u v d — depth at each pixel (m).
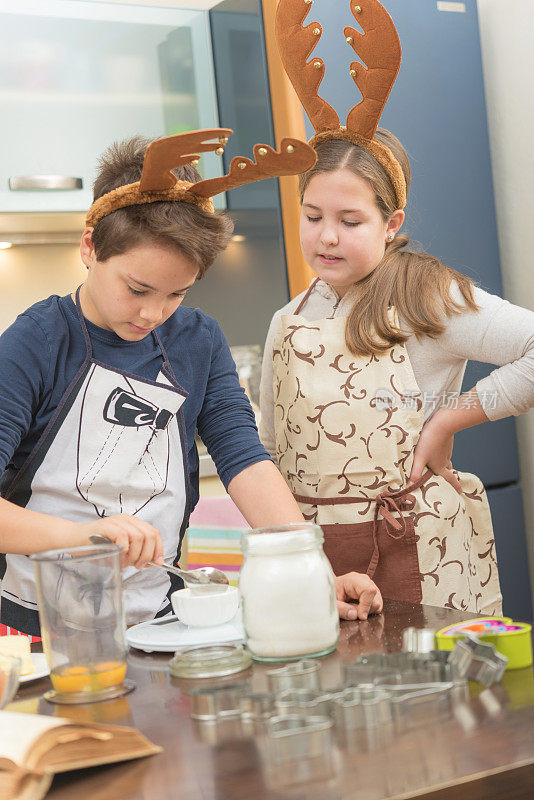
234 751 0.62
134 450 1.16
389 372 1.39
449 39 2.48
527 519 2.58
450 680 0.72
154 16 2.50
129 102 2.48
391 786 0.55
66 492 1.13
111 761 0.61
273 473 1.20
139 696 0.76
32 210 2.37
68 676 0.76
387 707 0.65
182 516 1.22
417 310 1.38
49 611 0.77
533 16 2.38
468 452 2.48
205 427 1.28
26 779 0.57
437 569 1.39
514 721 0.63
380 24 1.31
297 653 0.82
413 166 2.43
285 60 1.45
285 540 0.83
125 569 1.13
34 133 2.37
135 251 1.01
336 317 1.48
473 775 0.56
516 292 2.56
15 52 2.34
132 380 1.15
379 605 0.98
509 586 2.51
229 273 2.63
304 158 0.92
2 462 1.04
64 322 1.14
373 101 1.37
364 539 1.38
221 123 2.59
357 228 1.40
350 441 1.39
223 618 0.95
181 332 1.24
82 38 2.41
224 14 2.51
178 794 0.56
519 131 2.47
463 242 2.50
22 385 1.10
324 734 0.63
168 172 0.97
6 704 0.73
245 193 2.51
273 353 1.51
